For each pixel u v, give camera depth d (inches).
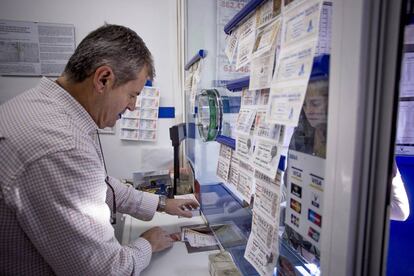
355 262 13.1
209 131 38.5
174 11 82.7
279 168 19.3
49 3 77.9
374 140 12.3
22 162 23.3
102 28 29.1
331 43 13.6
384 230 12.6
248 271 27.9
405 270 45.9
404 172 42.1
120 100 30.4
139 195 43.4
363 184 12.5
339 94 13.1
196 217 47.2
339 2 12.8
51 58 80.0
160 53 85.1
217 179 40.6
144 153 85.1
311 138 16.7
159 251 35.0
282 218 20.5
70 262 24.5
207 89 42.8
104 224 26.1
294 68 16.4
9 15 76.6
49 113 26.3
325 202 14.5
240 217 31.4
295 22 16.8
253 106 24.2
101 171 27.0
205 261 32.8
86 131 28.3
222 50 38.4
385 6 11.5
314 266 17.0
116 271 25.9
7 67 78.2
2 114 26.8
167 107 87.4
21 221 23.5
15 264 26.2
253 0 22.2
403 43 11.4
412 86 37.5
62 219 23.6
